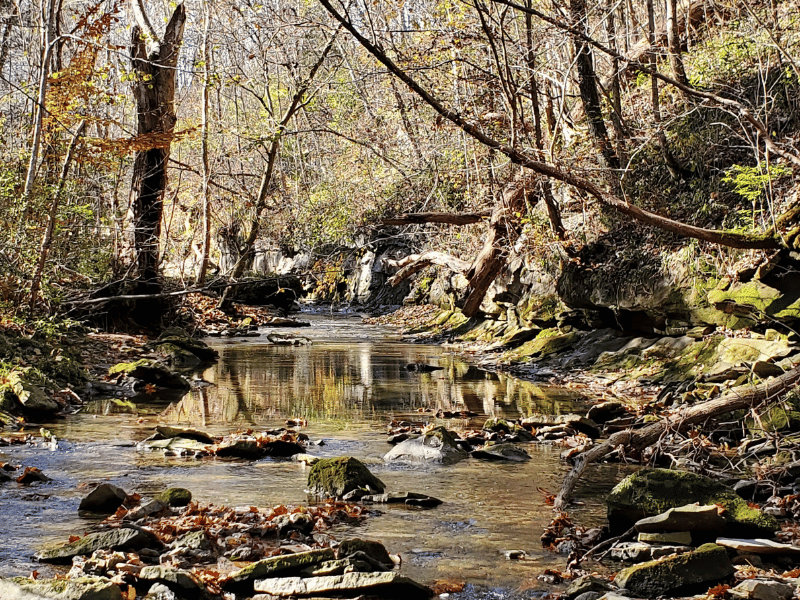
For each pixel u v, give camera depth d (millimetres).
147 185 19203
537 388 12578
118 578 4172
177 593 4121
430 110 18500
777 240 10531
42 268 13844
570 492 6352
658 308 12938
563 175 9570
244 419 9648
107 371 12812
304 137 28406
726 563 4516
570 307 15758
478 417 10008
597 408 9727
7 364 10242
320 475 6430
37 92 14859
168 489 5977
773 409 8086
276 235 29875
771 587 4137
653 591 4332
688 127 13914
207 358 16094
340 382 13117
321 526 5438
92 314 16906
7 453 7465
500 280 18672
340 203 23516
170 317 20594
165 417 9648
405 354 17562
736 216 12109
